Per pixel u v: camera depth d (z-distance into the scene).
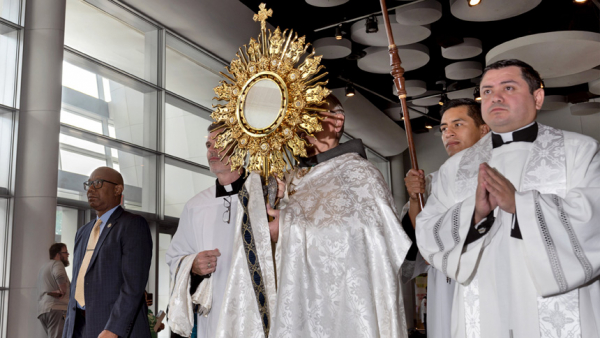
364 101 13.62
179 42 9.45
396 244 2.33
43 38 6.93
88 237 3.52
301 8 9.45
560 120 14.94
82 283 3.40
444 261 2.08
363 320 2.21
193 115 10.31
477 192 1.98
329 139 2.62
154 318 4.59
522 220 1.87
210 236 2.95
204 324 2.79
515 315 1.95
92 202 3.52
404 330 2.28
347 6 9.36
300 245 2.36
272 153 2.50
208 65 10.05
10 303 6.30
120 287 3.28
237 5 9.12
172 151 9.91
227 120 2.59
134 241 3.33
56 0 7.04
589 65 9.82
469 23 10.50
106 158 8.65
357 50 10.35
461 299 2.14
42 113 6.76
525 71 2.13
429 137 17.38
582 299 1.88
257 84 2.54
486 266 2.06
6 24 6.82
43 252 6.45
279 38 2.58
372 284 2.29
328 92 2.47
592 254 1.79
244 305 2.49
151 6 8.57
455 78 11.96
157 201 9.08
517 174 2.09
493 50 9.59
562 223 1.82
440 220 2.14
